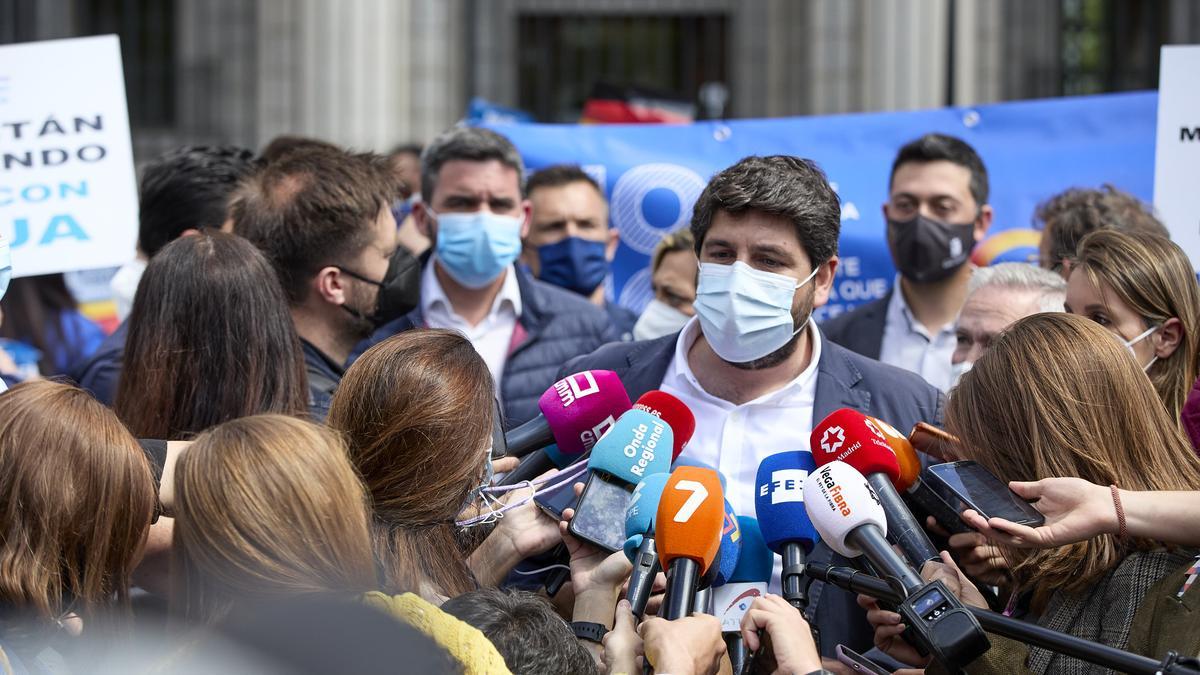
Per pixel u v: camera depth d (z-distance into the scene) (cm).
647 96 616
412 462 220
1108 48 1037
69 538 200
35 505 197
